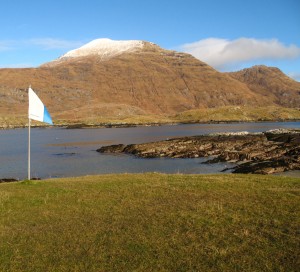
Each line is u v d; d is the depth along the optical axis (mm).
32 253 12203
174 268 10742
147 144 80000
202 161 61250
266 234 12969
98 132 156500
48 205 18000
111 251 12070
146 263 11109
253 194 18891
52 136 135125
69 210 16984
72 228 14445
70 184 23234
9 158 72875
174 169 54531
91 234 13664
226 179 24109
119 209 16781
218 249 11836
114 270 10797
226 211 15836
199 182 22703
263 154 59062
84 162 65500
